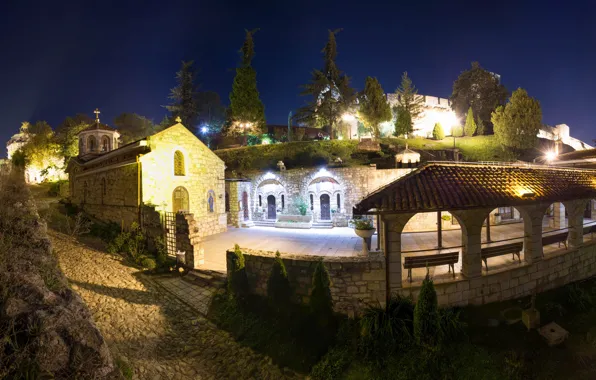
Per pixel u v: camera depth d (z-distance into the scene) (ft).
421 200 29.81
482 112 151.12
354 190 79.41
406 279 32.40
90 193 81.30
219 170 78.02
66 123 145.59
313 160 101.76
